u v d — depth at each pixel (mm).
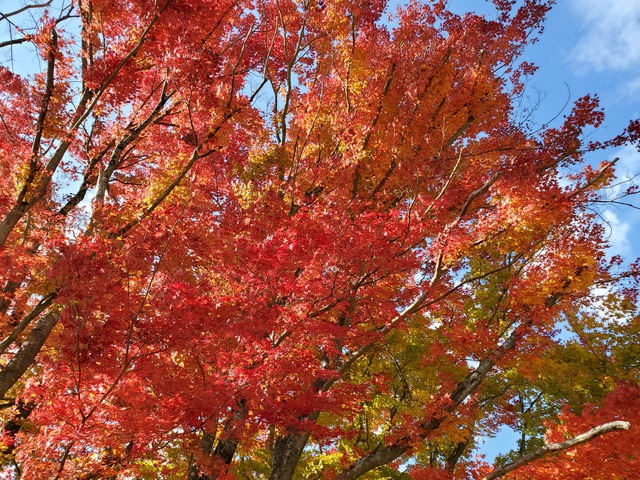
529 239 6828
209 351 4836
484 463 6641
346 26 10008
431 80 9008
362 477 7883
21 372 4891
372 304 6371
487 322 9523
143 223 5457
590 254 6566
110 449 5609
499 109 9039
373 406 8898
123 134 6992
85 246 4246
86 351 4238
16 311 7336
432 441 9344
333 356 6570
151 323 4336
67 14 5977
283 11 9453
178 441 5719
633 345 9992
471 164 8875
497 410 10648
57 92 5852
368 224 6180
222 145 6090
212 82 5637
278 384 5211
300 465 7848
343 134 7707
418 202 6812
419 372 9797
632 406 5383
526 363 6699
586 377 9688
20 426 6188
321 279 5594
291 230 5676
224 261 5465
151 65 6543
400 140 8172
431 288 6203
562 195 6102
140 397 4883
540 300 6809
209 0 6215
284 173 8461
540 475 5363
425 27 9664
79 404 4484
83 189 7551
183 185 7297
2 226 5562
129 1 5871
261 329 4754
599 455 5055
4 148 5941
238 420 5551
